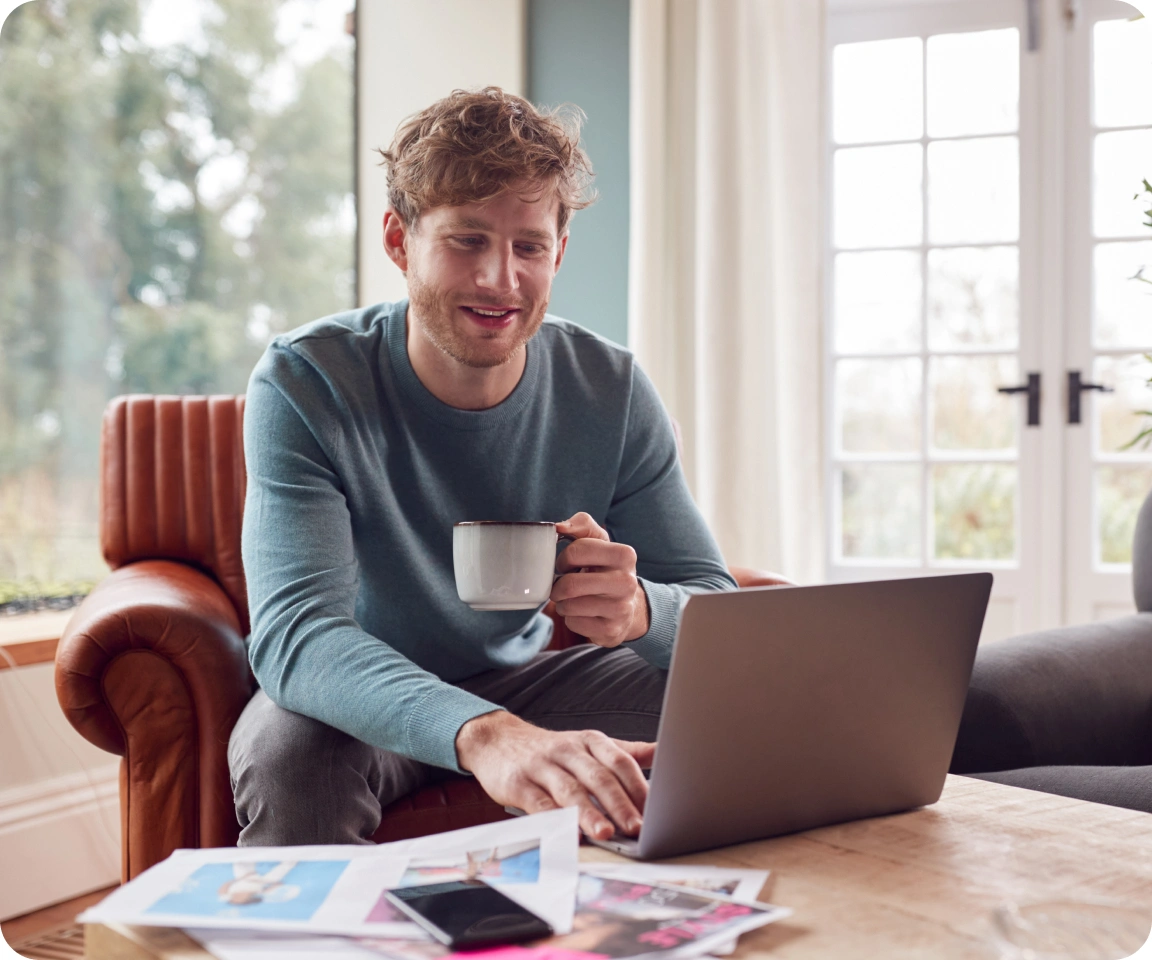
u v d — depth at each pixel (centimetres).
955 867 84
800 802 92
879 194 327
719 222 306
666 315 316
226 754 147
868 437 330
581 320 322
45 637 231
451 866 79
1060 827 95
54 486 261
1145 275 310
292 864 80
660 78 309
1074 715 152
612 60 319
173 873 78
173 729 147
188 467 208
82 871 236
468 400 147
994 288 320
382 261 325
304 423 137
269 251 306
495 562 108
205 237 292
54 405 262
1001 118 319
